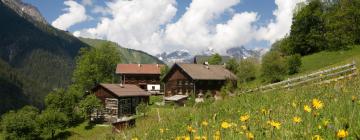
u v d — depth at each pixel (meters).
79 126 64.25
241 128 6.60
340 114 6.77
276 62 68.12
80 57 102.62
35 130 58.78
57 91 67.06
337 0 98.38
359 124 5.62
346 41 80.56
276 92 13.87
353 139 4.86
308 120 6.45
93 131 59.56
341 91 10.42
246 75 78.19
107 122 65.44
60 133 61.38
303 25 92.19
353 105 7.40
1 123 60.00
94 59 100.12
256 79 77.25
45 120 59.66
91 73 98.69
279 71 67.94
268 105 10.49
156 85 104.06
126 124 11.70
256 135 5.85
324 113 6.93
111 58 103.38
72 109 66.81
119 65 105.19
